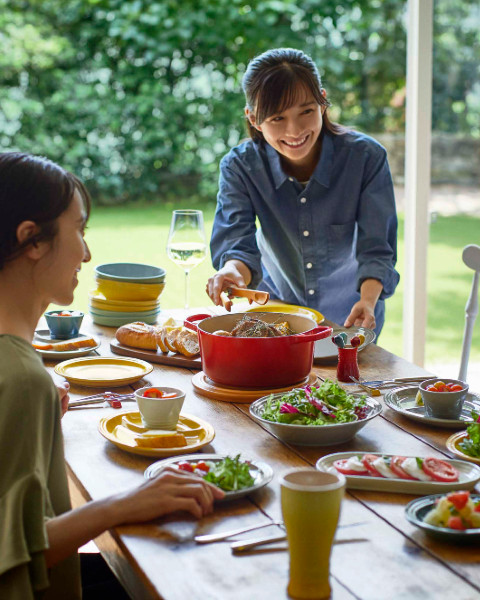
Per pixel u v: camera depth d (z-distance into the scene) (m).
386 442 1.49
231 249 2.44
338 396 1.56
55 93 7.73
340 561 1.07
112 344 2.12
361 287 2.32
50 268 1.21
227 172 2.54
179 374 1.94
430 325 3.84
